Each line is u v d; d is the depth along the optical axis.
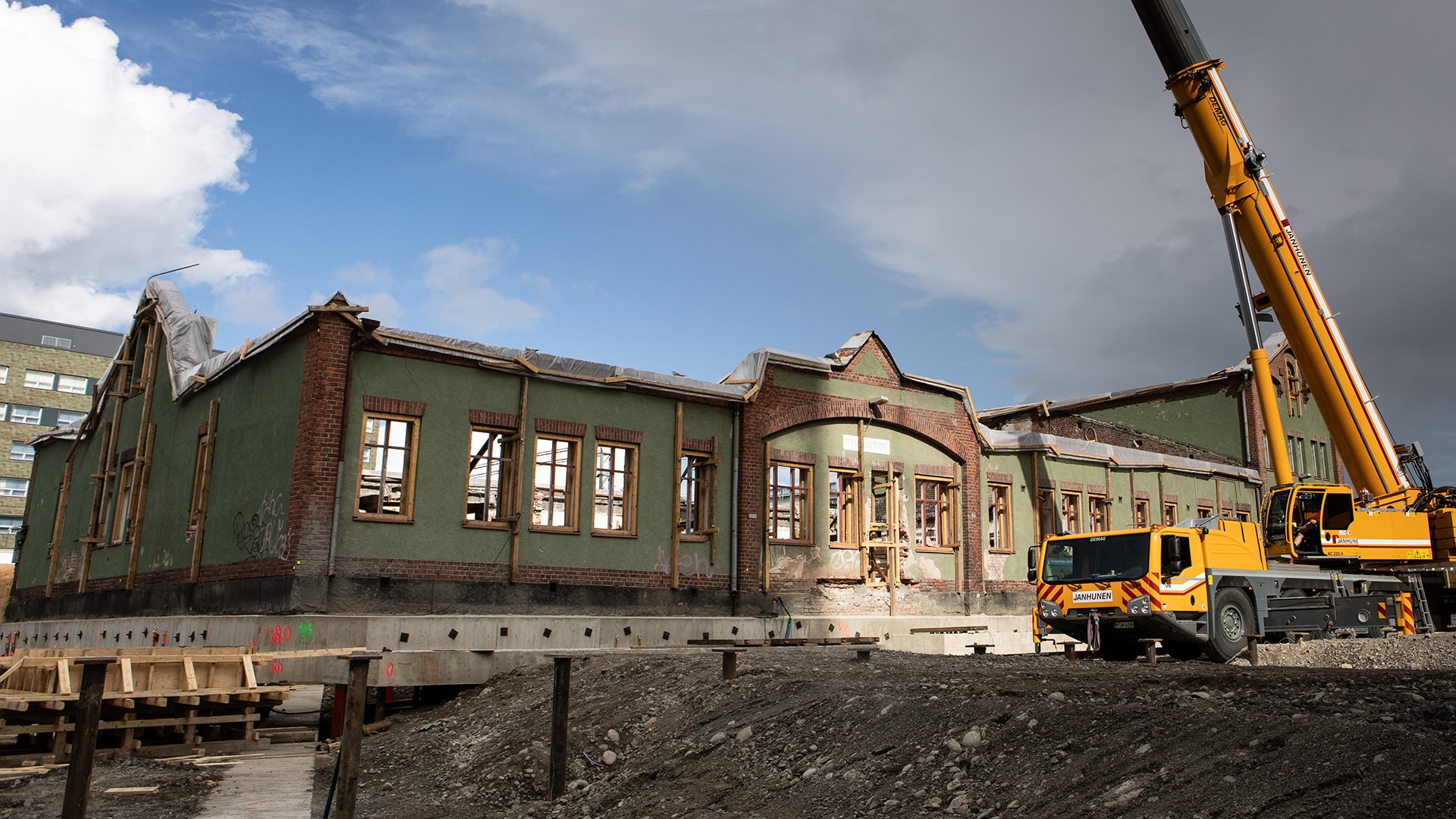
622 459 22.88
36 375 77.88
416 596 18.94
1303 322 20.05
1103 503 33.34
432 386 19.78
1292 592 18.59
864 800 8.11
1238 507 38.84
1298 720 7.13
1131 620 16.91
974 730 8.55
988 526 29.59
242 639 17.41
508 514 20.58
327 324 18.47
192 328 24.81
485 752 12.47
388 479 24.06
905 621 24.97
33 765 11.77
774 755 9.77
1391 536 20.42
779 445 24.88
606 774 10.85
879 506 27.86
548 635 18.31
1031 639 27.69
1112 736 7.74
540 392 21.23
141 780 11.20
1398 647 16.62
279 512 18.48
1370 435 20.31
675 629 20.42
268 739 14.02
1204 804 6.16
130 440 26.80
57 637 25.67
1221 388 42.72
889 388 27.14
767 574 23.97
